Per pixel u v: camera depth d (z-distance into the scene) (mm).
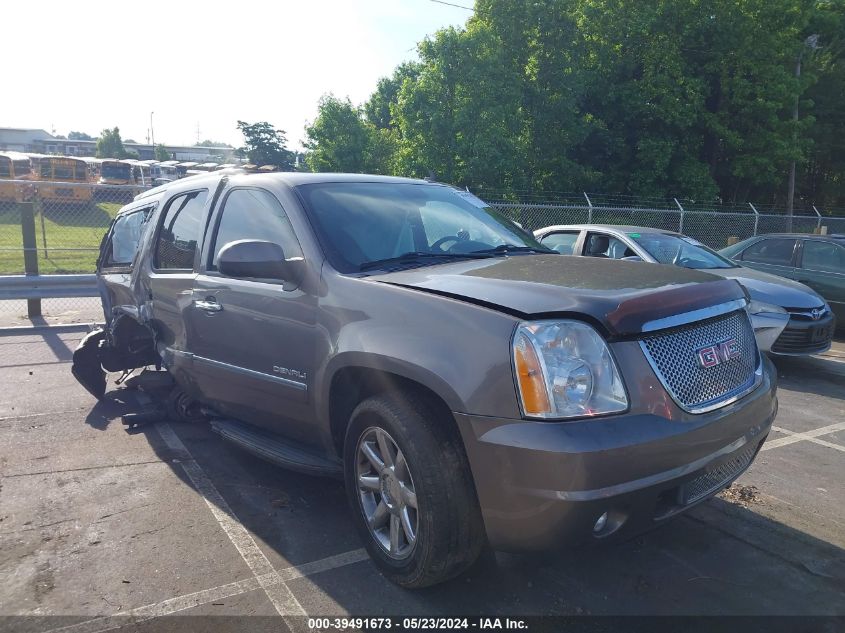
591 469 2445
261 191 4035
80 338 8891
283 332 3561
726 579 3217
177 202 4934
